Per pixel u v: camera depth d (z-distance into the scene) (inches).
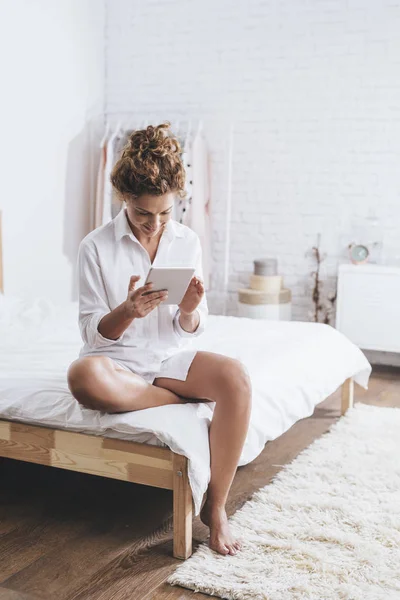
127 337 81.1
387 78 169.5
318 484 96.3
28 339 113.0
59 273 183.0
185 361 82.5
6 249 163.3
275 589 70.5
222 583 71.7
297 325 129.5
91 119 193.0
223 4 183.0
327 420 129.3
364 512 87.8
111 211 185.6
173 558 78.4
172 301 75.0
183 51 188.7
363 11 169.9
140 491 96.8
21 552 79.3
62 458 83.9
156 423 77.6
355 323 164.2
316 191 178.7
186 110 189.8
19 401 85.6
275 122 181.0
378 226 173.2
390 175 171.3
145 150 73.5
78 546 80.8
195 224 182.1
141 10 191.8
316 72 175.8
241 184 186.1
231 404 78.5
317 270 179.5
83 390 77.3
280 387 98.0
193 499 77.3
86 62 189.2
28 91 167.6
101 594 71.0
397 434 117.3
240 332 121.1
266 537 81.7
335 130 175.5
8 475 102.0
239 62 182.9
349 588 70.7
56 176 179.6
